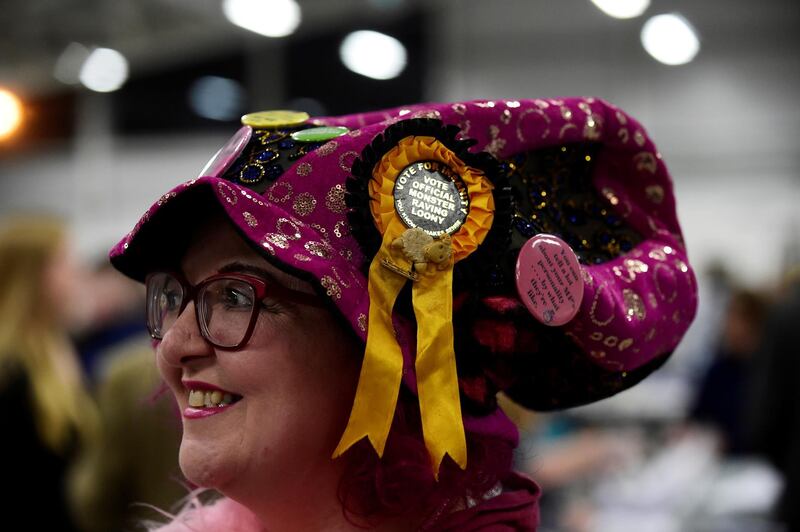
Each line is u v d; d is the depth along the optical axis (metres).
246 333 1.08
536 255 1.12
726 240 9.68
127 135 10.45
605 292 1.18
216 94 10.16
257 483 1.11
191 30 9.27
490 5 9.98
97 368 4.03
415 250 1.08
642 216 1.29
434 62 10.05
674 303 1.27
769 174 9.65
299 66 10.06
